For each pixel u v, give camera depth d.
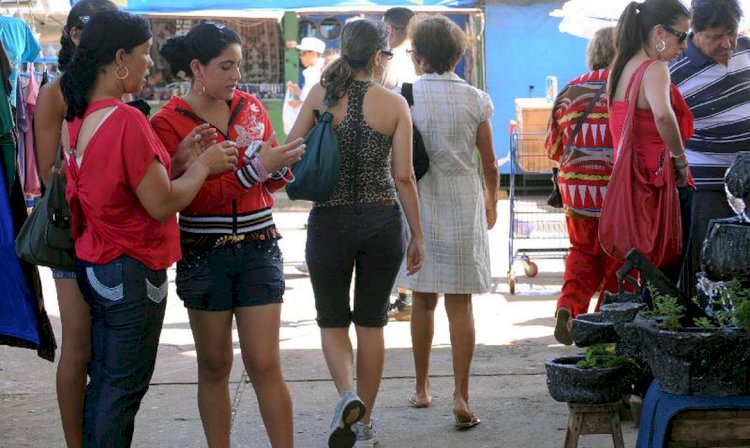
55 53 15.52
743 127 5.79
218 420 4.57
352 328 8.11
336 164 4.78
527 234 9.90
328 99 4.88
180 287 4.39
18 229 5.10
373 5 15.22
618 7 10.44
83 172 3.94
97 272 4.01
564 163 6.39
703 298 4.54
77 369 4.51
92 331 4.10
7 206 5.06
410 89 5.58
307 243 5.02
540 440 5.32
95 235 4.01
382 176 4.94
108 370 4.03
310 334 7.83
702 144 5.83
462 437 5.40
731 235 4.15
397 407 5.92
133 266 3.99
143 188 3.89
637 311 4.27
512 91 16.52
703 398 3.98
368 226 4.90
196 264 4.34
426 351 5.84
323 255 4.95
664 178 5.29
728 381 3.98
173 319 8.43
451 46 5.57
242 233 4.35
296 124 5.02
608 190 5.40
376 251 4.94
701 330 4.03
